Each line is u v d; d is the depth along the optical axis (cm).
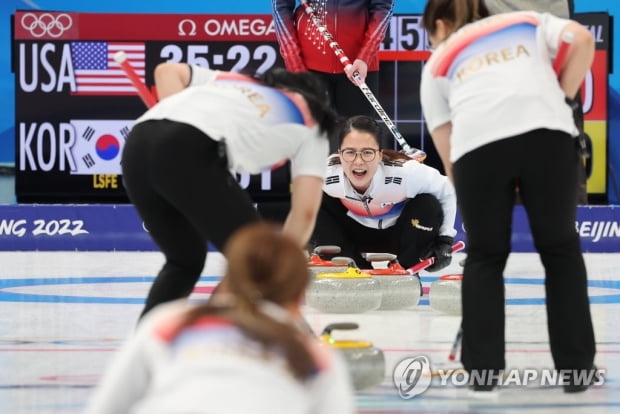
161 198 977
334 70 2092
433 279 1877
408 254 1598
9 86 2536
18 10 2336
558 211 944
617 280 1841
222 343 487
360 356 937
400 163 1577
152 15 2341
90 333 1279
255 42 2341
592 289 1722
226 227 942
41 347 1186
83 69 2348
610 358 1123
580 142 959
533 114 933
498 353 948
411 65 2319
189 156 934
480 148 940
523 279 1855
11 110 2533
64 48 2344
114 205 2308
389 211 1619
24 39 2341
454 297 1402
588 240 2277
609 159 2408
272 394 475
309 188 972
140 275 1886
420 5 2588
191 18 2344
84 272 1927
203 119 941
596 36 2300
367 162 1538
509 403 923
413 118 2325
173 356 490
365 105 2133
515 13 973
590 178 2348
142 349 499
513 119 935
